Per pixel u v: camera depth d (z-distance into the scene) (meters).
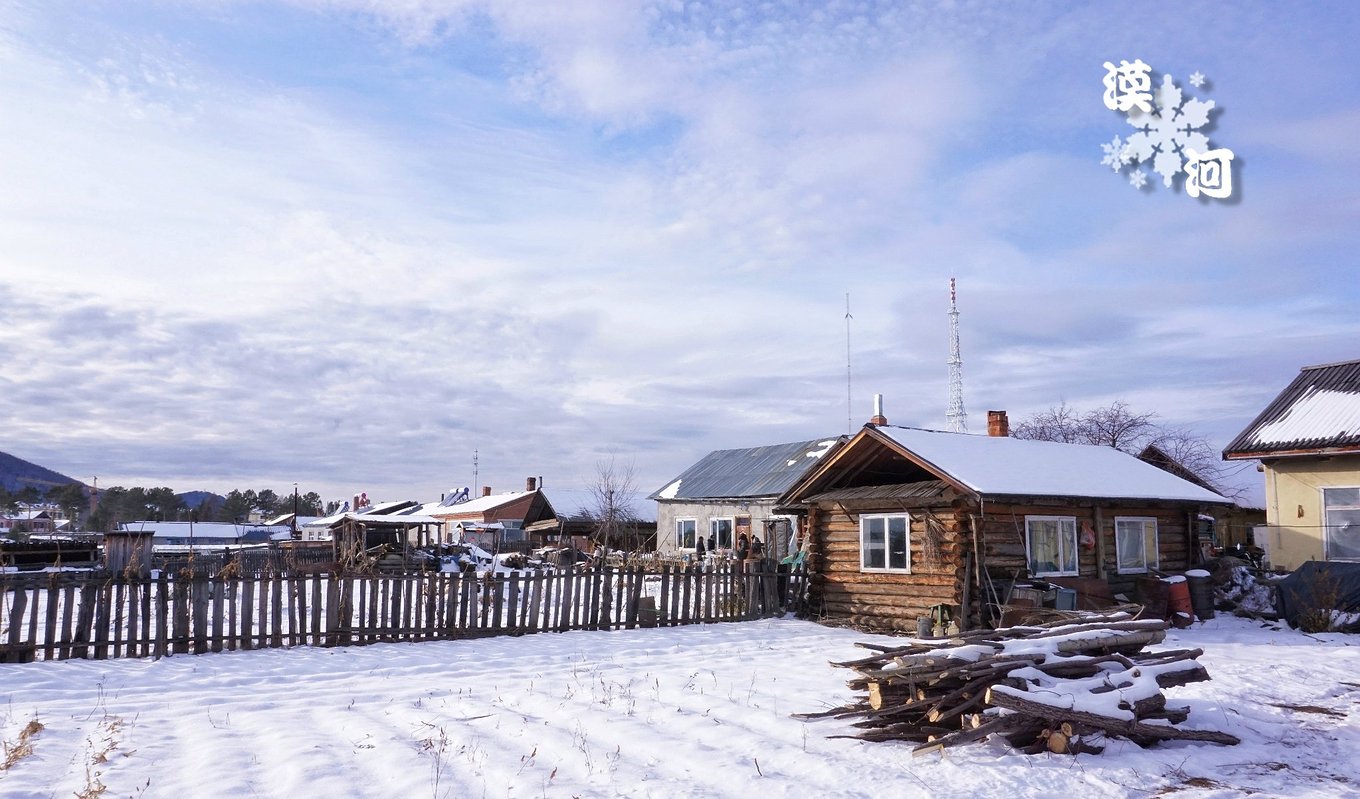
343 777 8.16
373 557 31.84
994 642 9.85
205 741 9.47
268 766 8.50
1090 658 9.91
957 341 48.59
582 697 11.88
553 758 8.85
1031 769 8.42
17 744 9.23
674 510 43.59
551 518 58.09
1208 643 17.58
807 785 7.98
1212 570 23.27
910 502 19.72
